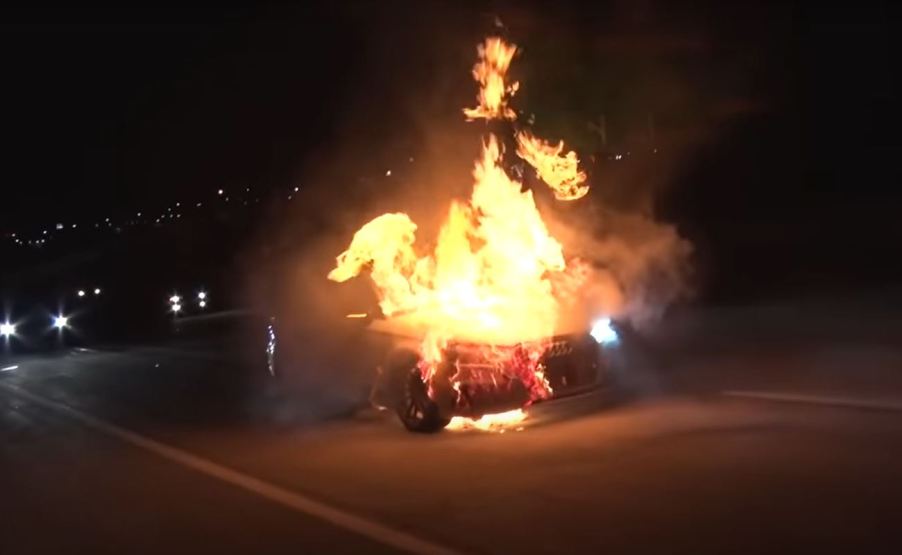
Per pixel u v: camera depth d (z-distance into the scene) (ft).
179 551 22.03
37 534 24.41
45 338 90.17
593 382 33.12
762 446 27.20
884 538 19.16
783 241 77.82
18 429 41.50
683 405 33.83
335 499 25.32
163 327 100.17
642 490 23.67
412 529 22.06
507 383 31.22
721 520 20.94
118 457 33.47
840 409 31.45
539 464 27.12
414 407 32.65
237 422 38.83
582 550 19.69
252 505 25.52
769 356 43.45
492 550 20.10
